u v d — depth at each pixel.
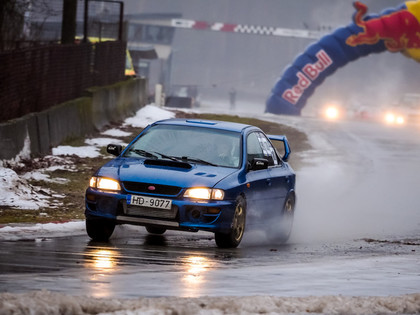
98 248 31.52
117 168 35.03
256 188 36.66
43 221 39.69
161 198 33.62
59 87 74.25
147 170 34.69
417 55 186.25
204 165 35.84
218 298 17.53
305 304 17.61
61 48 74.38
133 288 20.75
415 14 184.50
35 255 27.73
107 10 103.50
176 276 23.73
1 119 58.91
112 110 89.19
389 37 186.00
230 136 37.56
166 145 36.94
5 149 55.31
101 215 34.09
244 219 35.59
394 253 34.62
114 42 96.50
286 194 40.44
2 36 76.38
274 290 21.56
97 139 76.06
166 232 40.53
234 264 28.50
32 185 51.03
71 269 24.34
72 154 65.38
